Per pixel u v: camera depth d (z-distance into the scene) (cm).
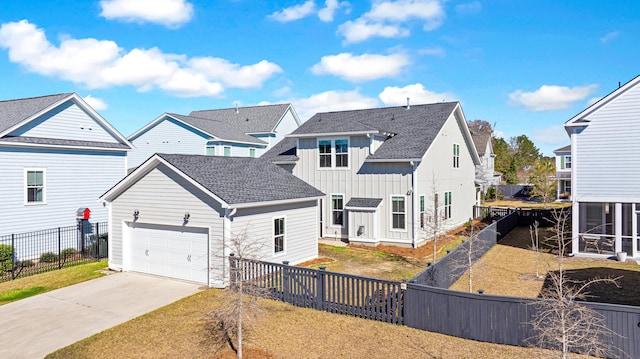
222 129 3556
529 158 7862
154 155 1479
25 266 1762
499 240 2286
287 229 1655
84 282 1484
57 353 918
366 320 1077
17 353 924
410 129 2341
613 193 1733
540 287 1353
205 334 1001
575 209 1816
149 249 1570
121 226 1625
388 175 2106
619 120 1711
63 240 2031
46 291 1390
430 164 2223
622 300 1213
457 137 2706
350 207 2139
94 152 2197
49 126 2023
